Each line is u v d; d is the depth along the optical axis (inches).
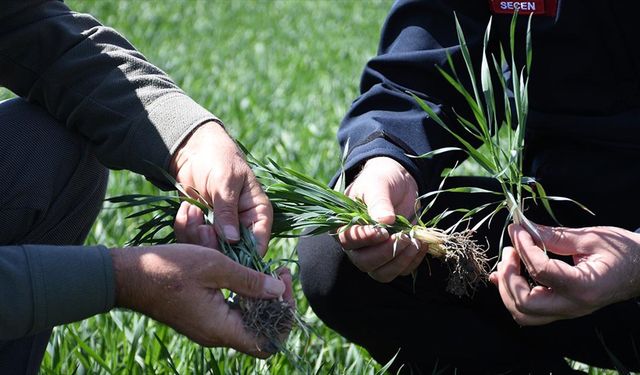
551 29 73.0
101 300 61.1
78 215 70.3
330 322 78.1
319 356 80.9
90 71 70.0
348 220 69.4
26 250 60.6
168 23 275.4
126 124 69.1
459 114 76.6
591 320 75.1
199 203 67.6
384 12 319.9
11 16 69.2
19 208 66.9
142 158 69.0
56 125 69.7
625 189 73.4
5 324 59.9
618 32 71.5
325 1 342.3
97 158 70.9
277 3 337.1
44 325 60.6
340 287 75.4
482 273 70.7
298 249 78.7
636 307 74.0
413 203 71.8
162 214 70.7
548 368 76.7
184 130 68.4
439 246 69.4
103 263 61.1
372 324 76.5
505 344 76.7
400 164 71.7
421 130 73.9
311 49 244.7
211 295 62.6
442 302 76.0
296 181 71.6
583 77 73.3
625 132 72.6
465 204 76.2
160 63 209.8
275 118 161.9
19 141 67.8
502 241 72.2
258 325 63.8
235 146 68.7
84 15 72.0
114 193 116.4
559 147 75.2
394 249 67.6
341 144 75.2
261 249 66.1
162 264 61.5
